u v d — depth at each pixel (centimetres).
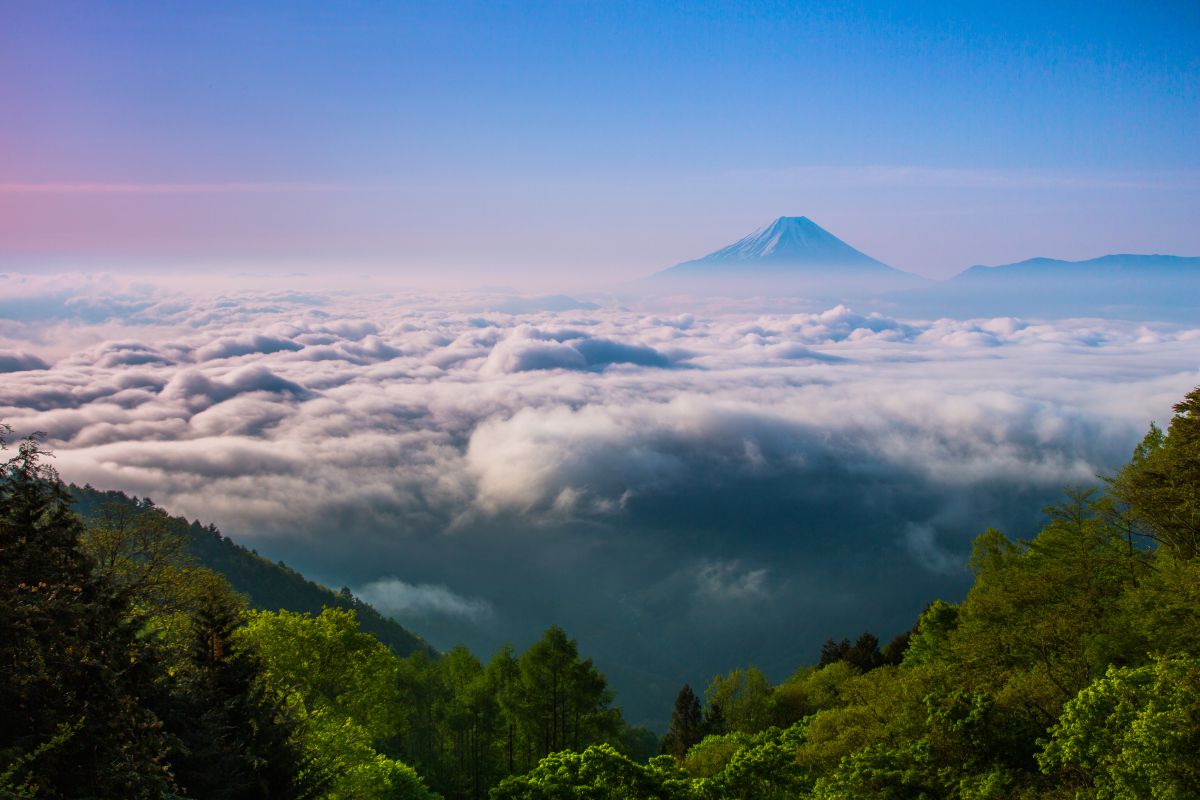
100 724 1734
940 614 5869
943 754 2959
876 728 3403
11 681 1642
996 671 3434
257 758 2298
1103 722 2314
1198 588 2875
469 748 6166
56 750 1630
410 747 6594
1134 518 4006
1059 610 3606
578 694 5650
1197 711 1992
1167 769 1950
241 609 3334
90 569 1997
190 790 2117
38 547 1844
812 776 3425
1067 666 3144
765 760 3409
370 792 3528
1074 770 2516
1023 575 4219
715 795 3278
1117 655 3027
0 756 1545
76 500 1953
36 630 1705
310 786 2541
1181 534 3716
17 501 1827
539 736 5722
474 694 6009
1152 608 3105
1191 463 3569
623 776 3000
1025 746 2841
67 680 1734
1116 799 2048
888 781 2942
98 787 1673
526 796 2892
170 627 2911
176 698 2206
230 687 2514
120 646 1891
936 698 3136
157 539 3369
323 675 3853
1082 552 4181
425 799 4100
